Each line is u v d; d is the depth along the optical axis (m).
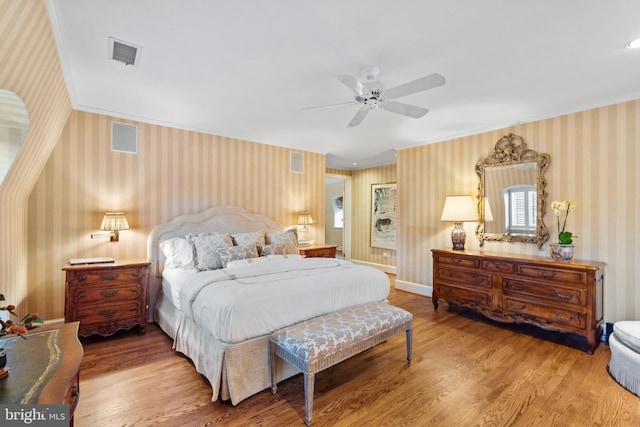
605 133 3.07
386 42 2.03
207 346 2.23
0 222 2.25
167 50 2.12
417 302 4.40
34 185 2.97
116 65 2.32
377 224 6.87
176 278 3.00
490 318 3.49
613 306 3.02
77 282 2.83
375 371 2.46
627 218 2.95
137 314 3.11
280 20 1.80
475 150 4.16
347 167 7.17
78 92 2.83
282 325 2.27
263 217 4.52
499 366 2.53
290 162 4.99
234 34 1.93
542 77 2.54
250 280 2.53
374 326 2.29
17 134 2.11
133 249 3.53
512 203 3.75
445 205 4.11
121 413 1.90
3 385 1.05
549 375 2.39
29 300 2.96
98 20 1.77
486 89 2.79
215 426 1.80
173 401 2.04
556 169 3.40
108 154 3.38
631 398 2.09
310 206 5.25
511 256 3.42
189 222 3.83
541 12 1.72
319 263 3.17
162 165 3.74
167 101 3.06
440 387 2.23
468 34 1.94
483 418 1.88
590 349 2.75
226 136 4.27
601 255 3.09
